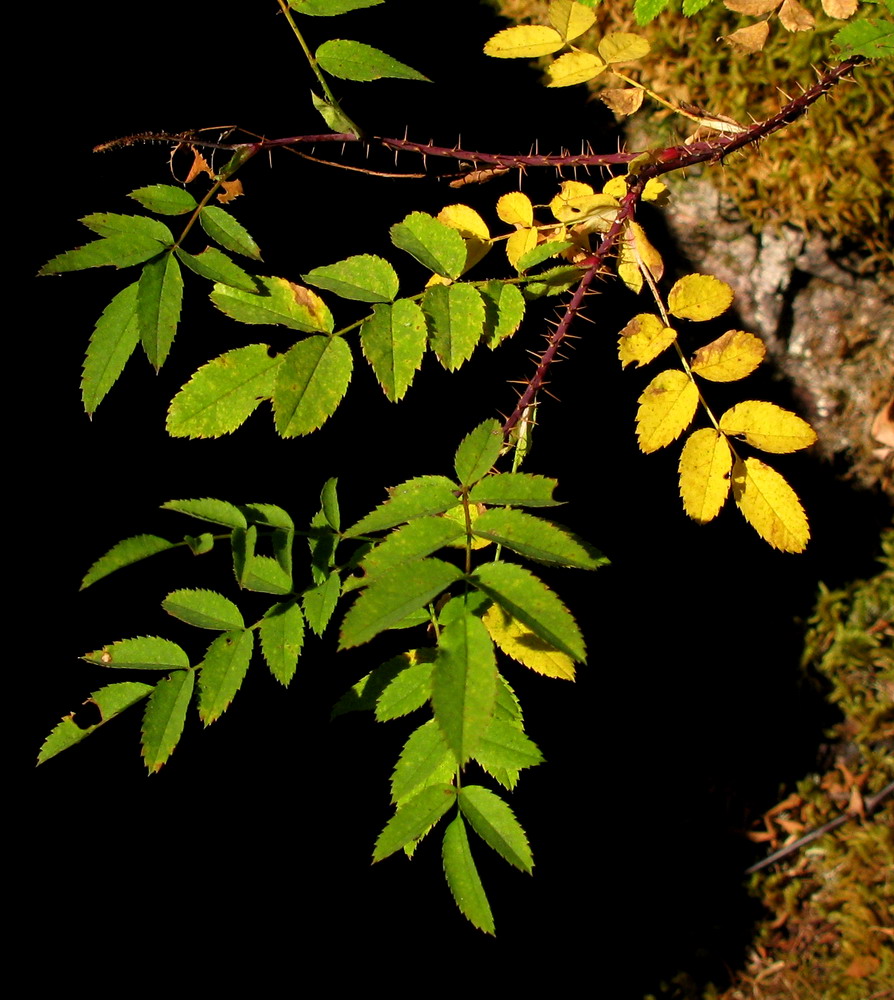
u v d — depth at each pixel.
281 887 0.88
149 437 0.79
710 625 1.09
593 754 1.09
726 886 1.12
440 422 0.90
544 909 1.07
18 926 0.77
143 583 0.79
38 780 0.77
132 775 0.82
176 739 0.58
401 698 0.58
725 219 0.93
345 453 0.86
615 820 1.10
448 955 0.99
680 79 0.88
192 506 0.59
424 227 0.59
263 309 0.58
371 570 0.54
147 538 0.58
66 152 0.76
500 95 0.89
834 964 1.08
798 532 0.60
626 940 1.09
